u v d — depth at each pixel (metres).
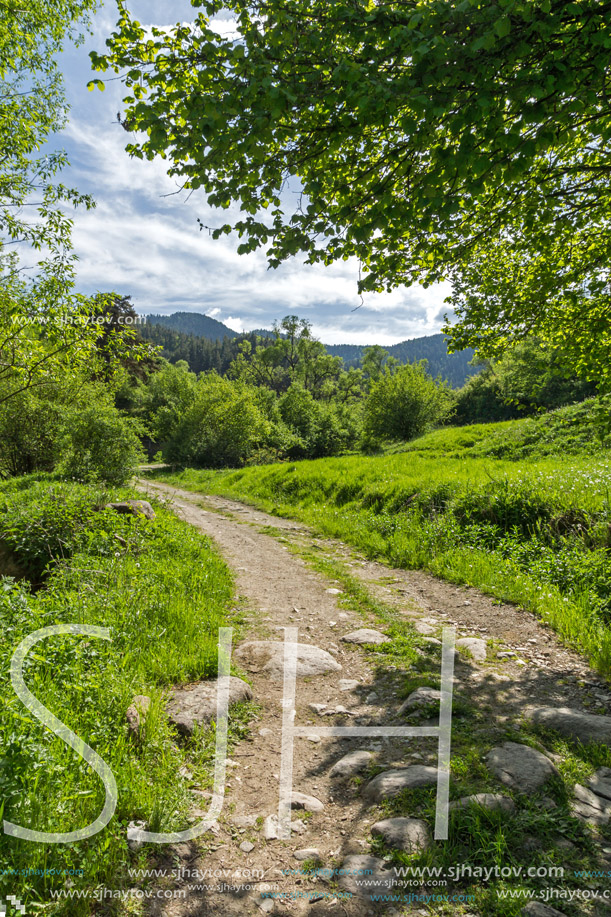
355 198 4.80
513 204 5.53
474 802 2.79
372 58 3.63
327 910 2.31
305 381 80.25
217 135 3.70
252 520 14.30
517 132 3.54
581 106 3.51
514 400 8.39
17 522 8.00
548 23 3.24
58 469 18.86
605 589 6.34
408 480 13.64
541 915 2.17
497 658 5.16
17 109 11.34
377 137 4.66
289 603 7.09
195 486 23.50
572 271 6.45
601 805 2.85
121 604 5.73
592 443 14.96
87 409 18.31
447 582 8.01
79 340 9.70
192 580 7.16
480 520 9.98
